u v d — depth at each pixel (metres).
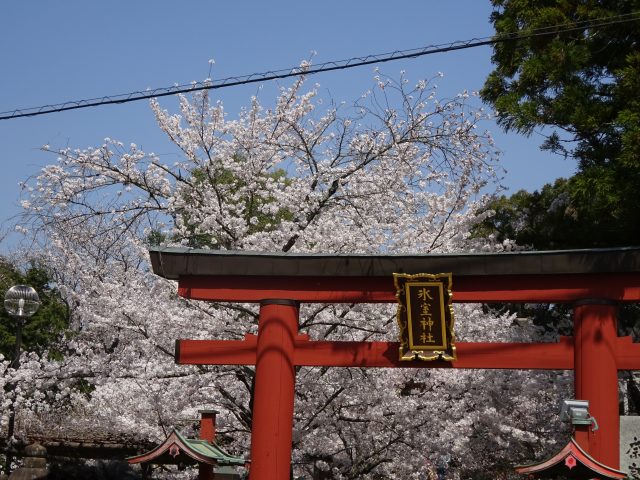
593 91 19.97
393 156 16.55
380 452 15.38
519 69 21.38
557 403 17.72
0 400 16.48
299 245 16.03
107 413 16.11
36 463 16.61
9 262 32.03
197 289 13.24
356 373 14.91
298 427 14.66
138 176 16.55
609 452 11.64
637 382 21.95
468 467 17.50
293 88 17.00
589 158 20.30
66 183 16.31
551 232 21.70
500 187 16.89
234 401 15.59
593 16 20.06
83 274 17.20
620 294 12.16
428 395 15.35
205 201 16.30
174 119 16.72
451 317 12.34
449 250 16.45
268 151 16.88
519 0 21.73
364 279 12.93
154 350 15.41
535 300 12.48
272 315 12.93
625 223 19.08
